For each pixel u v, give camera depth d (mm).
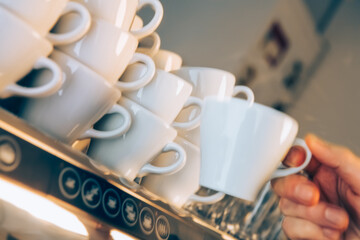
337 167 569
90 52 409
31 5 335
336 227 577
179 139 545
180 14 1059
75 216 321
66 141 421
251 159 414
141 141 467
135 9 466
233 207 671
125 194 390
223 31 1188
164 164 536
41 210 295
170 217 442
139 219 393
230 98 415
